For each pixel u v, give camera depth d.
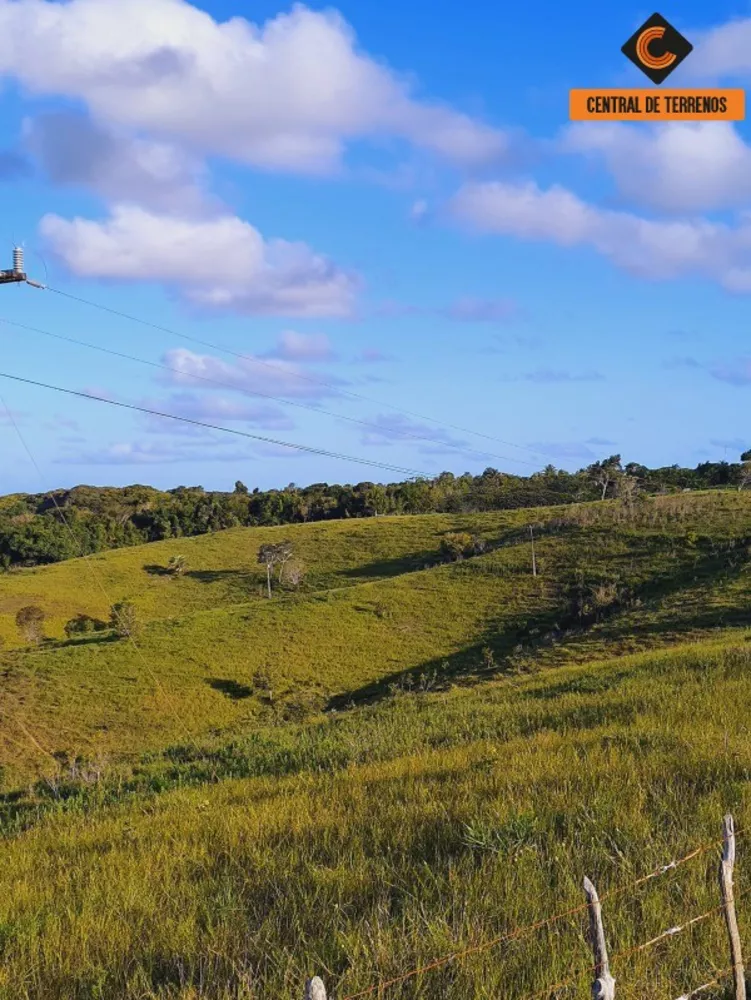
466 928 5.07
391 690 53.47
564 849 6.32
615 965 4.47
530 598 68.12
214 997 4.72
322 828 8.13
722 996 4.38
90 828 11.20
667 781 8.36
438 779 10.37
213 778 16.14
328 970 4.75
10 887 7.60
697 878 5.61
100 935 5.81
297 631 67.81
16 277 22.31
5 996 4.99
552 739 12.77
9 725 47.88
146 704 53.59
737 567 57.91
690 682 18.78
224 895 6.21
